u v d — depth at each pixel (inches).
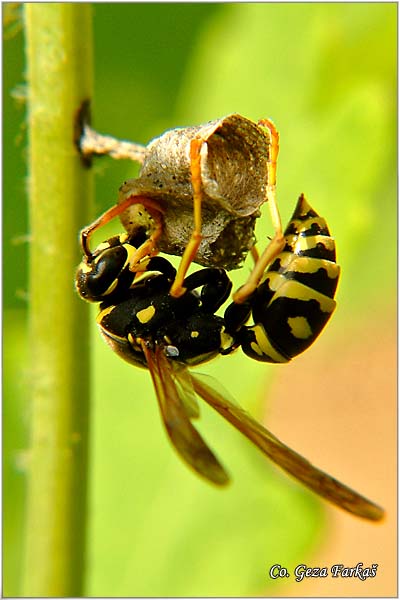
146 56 5.0
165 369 4.4
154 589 4.7
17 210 4.9
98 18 5.0
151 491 4.8
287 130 4.8
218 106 4.9
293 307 4.4
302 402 8.7
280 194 4.8
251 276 4.2
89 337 4.5
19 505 4.9
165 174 4.2
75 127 4.4
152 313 4.5
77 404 4.6
